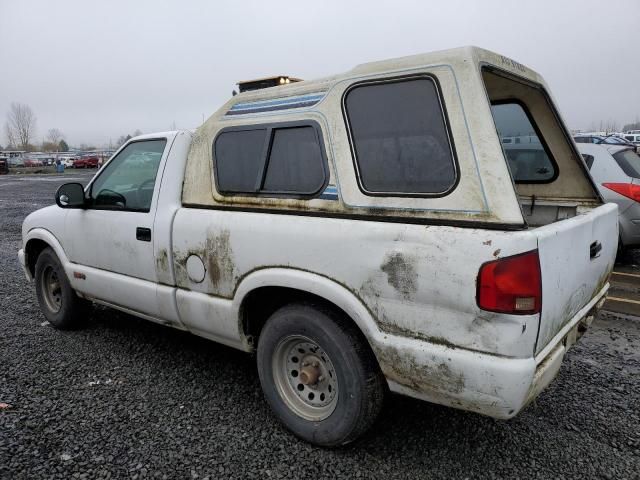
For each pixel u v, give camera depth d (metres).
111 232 3.88
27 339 4.49
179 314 3.46
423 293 2.29
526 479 2.59
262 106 3.08
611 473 2.62
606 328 4.70
